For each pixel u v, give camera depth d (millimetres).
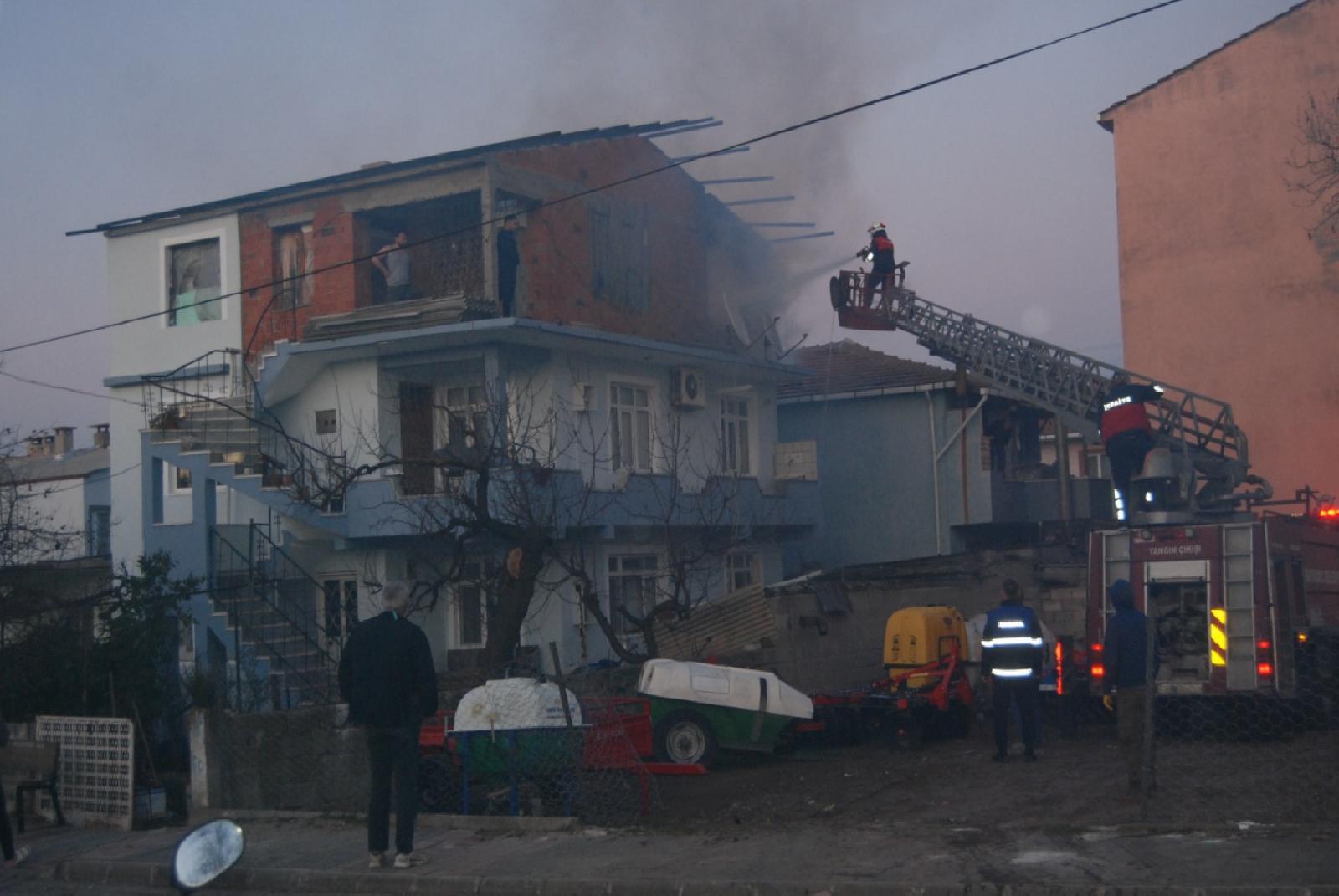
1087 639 16203
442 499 21141
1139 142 33406
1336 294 30453
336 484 21516
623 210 26750
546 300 24047
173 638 17703
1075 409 25234
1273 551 15398
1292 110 31203
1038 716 14195
